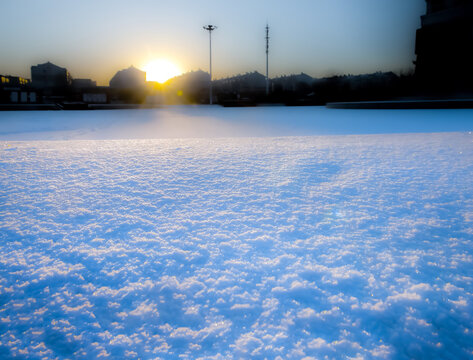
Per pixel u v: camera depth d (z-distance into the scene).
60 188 2.25
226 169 2.79
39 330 0.93
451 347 0.86
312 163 2.99
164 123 14.06
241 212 1.80
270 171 2.70
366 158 3.20
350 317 0.96
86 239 1.48
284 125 11.68
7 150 3.83
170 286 1.12
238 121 14.55
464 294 1.06
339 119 13.72
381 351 0.84
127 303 1.04
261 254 1.34
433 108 19.86
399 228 1.57
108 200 2.01
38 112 25.75
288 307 1.01
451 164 2.88
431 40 24.03
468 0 21.42
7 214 1.78
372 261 1.27
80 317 0.98
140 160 3.20
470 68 22.23
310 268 1.22
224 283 1.14
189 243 1.44
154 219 1.71
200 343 0.88
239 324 0.95
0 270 1.23
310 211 1.81
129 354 0.84
